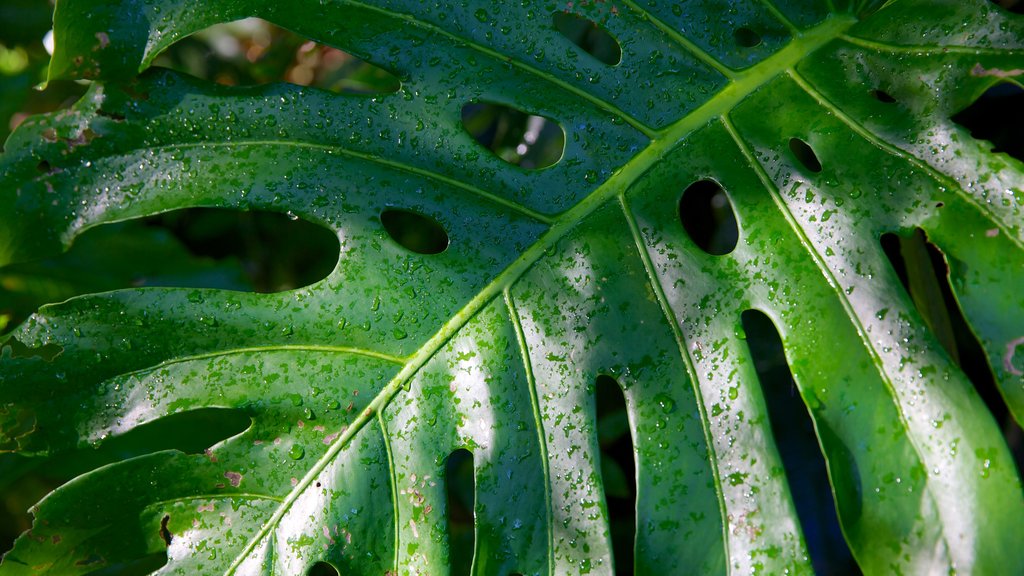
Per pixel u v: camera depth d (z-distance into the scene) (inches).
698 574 31.1
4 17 44.7
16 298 42.9
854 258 32.2
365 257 33.0
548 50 34.5
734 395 31.9
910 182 32.4
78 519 32.4
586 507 31.7
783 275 32.4
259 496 32.2
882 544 30.6
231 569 31.9
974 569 30.0
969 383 30.8
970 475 30.4
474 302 32.7
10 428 32.7
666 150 33.7
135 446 40.3
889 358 31.4
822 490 38.5
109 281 43.6
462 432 32.2
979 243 31.6
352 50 34.2
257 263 47.1
